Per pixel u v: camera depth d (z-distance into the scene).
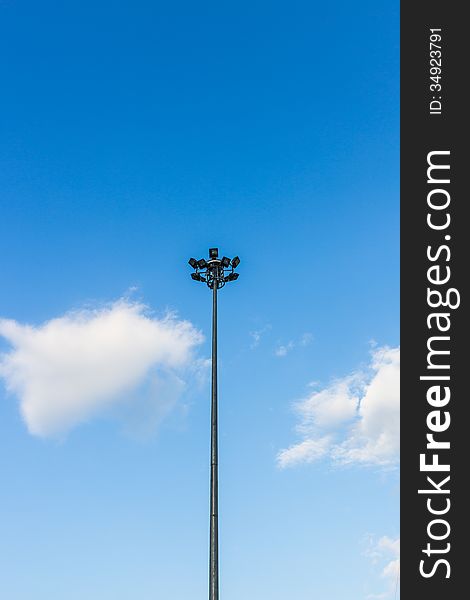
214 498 25.56
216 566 24.47
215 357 28.20
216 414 27.03
